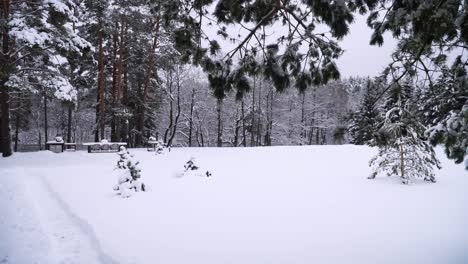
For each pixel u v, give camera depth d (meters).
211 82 4.40
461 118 2.75
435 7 2.66
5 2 14.95
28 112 29.61
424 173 9.90
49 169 13.44
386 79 3.68
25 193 9.02
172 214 6.86
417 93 3.55
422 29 2.76
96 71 24.52
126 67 25.00
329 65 4.18
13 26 14.31
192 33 4.38
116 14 19.33
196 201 7.97
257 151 20.06
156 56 24.27
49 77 16.20
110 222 6.34
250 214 6.79
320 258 4.54
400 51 3.62
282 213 6.84
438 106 3.35
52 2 14.61
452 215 6.52
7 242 5.55
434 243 5.01
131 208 7.36
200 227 5.98
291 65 4.29
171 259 4.55
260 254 4.70
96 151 19.17
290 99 41.34
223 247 4.98
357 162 15.16
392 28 3.93
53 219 6.83
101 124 21.58
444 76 3.33
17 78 15.16
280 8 3.91
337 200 7.93
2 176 11.45
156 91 31.19
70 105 16.67
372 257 4.54
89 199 8.27
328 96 39.59
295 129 42.19
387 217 6.46
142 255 4.71
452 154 2.88
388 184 9.80
